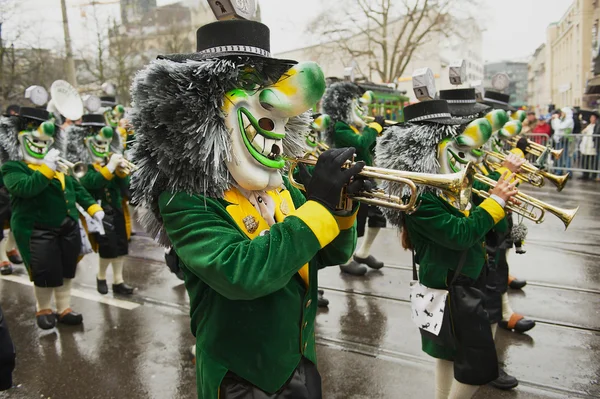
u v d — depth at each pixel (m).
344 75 6.27
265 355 1.69
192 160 1.59
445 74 22.80
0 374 2.67
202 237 1.55
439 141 2.92
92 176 5.12
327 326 4.43
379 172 1.67
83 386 3.60
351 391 3.42
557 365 3.67
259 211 1.81
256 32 1.69
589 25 21.48
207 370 1.73
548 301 4.79
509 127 4.40
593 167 11.88
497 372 2.68
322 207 1.56
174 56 1.73
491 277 3.25
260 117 1.70
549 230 7.26
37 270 4.36
